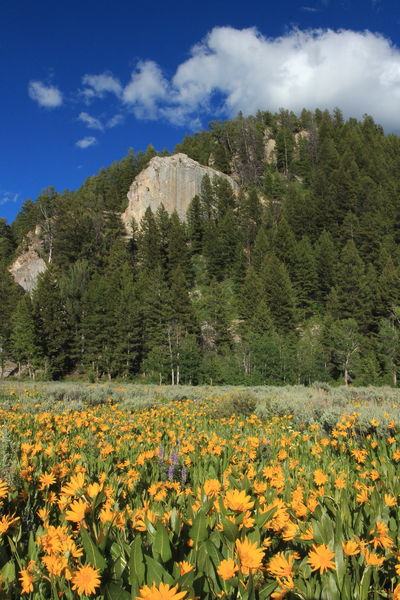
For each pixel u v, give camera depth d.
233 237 83.25
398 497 2.53
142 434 6.14
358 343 50.91
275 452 4.90
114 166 136.38
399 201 86.31
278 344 50.94
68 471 3.15
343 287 62.00
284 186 120.69
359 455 4.27
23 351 53.12
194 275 83.06
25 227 106.62
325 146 125.19
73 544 1.65
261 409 9.95
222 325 60.22
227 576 1.30
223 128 142.50
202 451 4.39
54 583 1.39
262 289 64.31
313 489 2.87
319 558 1.43
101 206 101.31
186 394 18.95
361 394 18.06
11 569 1.56
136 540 1.33
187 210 98.94
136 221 101.62
